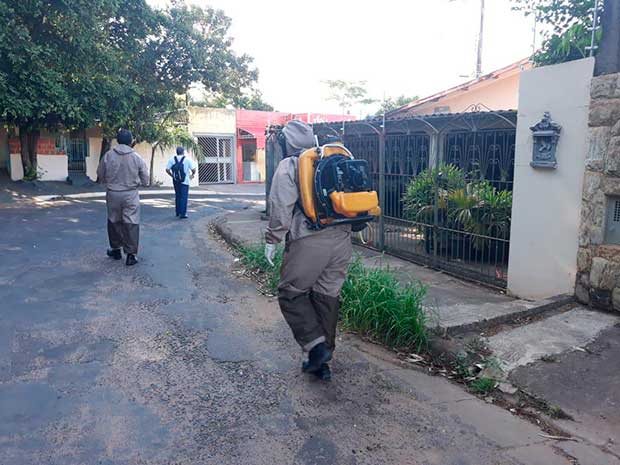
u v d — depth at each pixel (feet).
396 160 25.39
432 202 23.58
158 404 11.47
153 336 15.37
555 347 14.01
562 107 16.53
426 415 11.35
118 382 12.44
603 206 15.76
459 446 10.19
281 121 94.22
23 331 15.43
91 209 44.37
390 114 53.62
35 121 50.93
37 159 62.34
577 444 10.29
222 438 10.23
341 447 10.03
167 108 67.21
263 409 11.37
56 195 53.78
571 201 16.62
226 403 11.59
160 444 9.96
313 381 12.76
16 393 11.73
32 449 9.68
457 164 22.91
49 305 17.88
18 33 43.70
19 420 10.64
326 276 12.66
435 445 10.20
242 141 90.84
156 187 73.46
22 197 51.29
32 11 45.19
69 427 10.45
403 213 25.43
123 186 23.24
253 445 10.02
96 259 24.95
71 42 48.49
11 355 13.75
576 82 16.08
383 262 24.26
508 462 9.70
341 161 11.90
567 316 16.01
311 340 12.38
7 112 45.83
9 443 9.84
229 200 59.98
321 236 12.10
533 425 11.05
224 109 87.56
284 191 11.86
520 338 14.66
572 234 16.74
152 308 17.89
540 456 9.91
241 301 18.94
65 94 47.47
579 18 22.63
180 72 64.03
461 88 47.93
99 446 9.84
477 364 13.41
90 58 50.72
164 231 33.76
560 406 11.46
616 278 15.67
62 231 32.71
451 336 14.84
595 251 16.16
